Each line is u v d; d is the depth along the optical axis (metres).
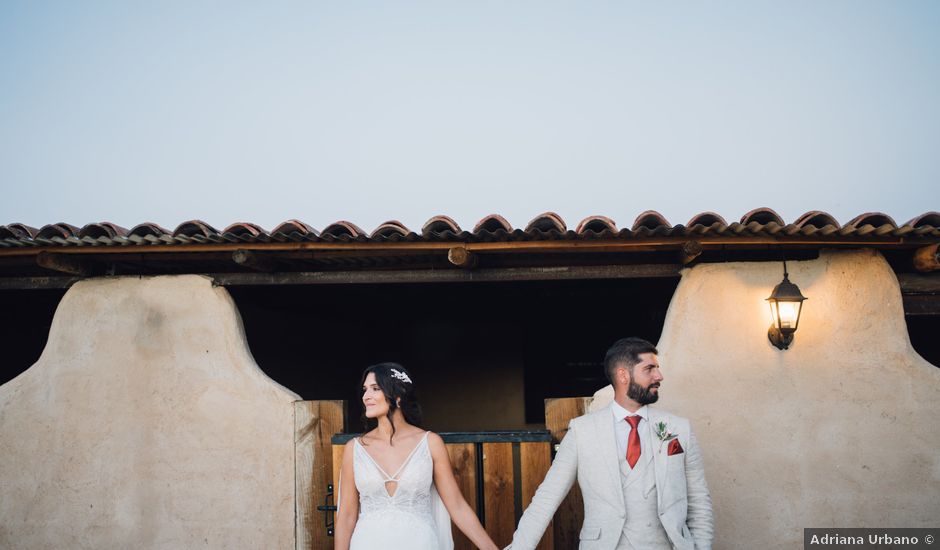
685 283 4.52
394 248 4.20
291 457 4.44
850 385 4.34
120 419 4.61
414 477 3.22
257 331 6.27
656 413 3.20
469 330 9.05
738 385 4.37
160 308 4.71
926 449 4.27
